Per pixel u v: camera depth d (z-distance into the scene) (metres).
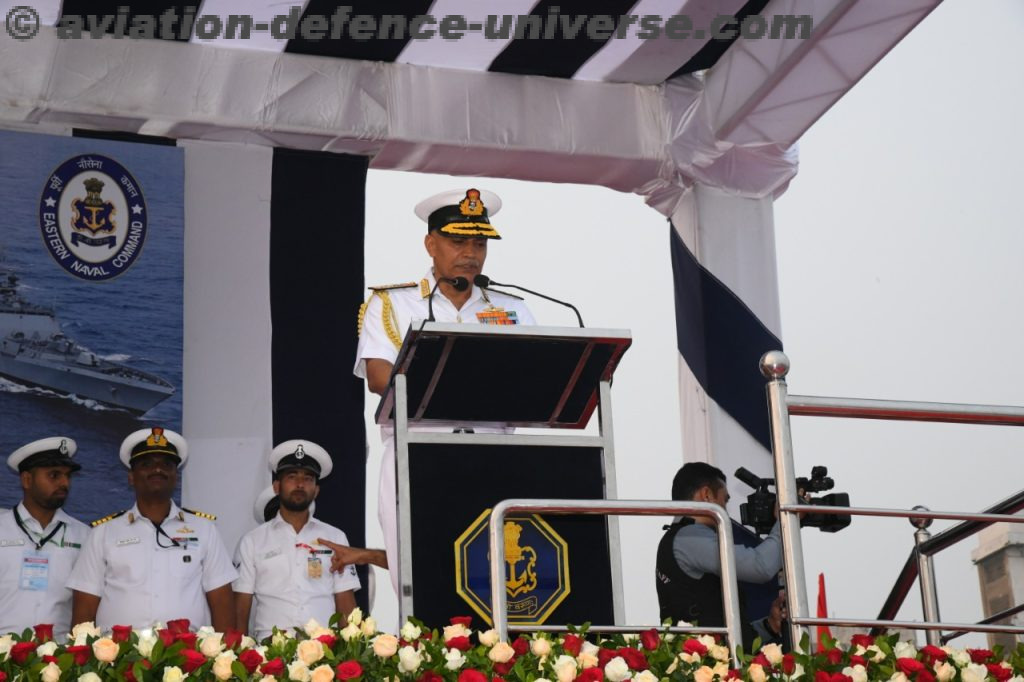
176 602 9.05
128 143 11.27
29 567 9.22
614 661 5.70
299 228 11.79
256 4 11.18
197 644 5.81
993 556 11.24
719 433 12.20
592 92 12.55
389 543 7.32
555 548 6.17
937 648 6.48
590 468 6.30
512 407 6.28
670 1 11.54
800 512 6.33
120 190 11.15
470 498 6.09
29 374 10.53
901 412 6.55
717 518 6.21
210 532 9.43
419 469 6.06
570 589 6.14
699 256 12.62
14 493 10.18
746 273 12.65
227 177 11.69
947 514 6.43
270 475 11.18
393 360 7.59
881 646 6.39
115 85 11.17
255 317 11.48
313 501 10.03
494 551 5.77
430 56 12.09
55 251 10.86
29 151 10.98
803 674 6.09
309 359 11.53
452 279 7.22
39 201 10.91
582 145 12.34
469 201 7.92
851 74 11.47
